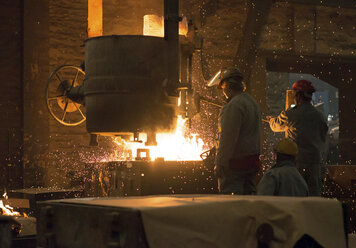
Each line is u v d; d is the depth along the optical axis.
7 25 8.55
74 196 6.02
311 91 5.19
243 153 4.37
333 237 2.11
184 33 5.18
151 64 4.52
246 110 4.38
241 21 10.37
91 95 4.62
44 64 8.68
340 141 13.34
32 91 8.56
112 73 4.50
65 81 6.11
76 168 8.72
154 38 4.55
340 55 11.60
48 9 8.74
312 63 12.21
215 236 1.86
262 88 10.62
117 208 1.84
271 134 13.70
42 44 8.68
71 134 8.76
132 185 4.54
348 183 5.95
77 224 2.08
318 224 2.08
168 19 4.61
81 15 8.98
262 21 10.30
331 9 11.38
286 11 11.04
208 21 10.12
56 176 8.59
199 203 1.87
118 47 4.50
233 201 1.94
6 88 8.51
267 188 3.90
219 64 10.27
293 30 11.09
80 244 2.05
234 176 4.35
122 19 9.12
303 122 5.09
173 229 1.76
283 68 12.59
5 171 8.40
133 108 4.48
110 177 4.92
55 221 2.27
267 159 11.51
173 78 4.60
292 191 3.91
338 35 11.59
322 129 5.20
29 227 4.34
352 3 11.34
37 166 8.50
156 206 1.81
